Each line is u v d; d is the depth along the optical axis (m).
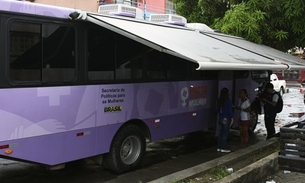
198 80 8.30
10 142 4.66
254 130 11.40
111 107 6.03
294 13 9.48
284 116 15.02
